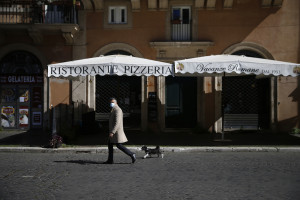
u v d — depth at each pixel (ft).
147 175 24.23
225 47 51.08
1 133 49.19
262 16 50.75
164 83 51.44
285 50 50.57
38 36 50.90
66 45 52.11
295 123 50.49
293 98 50.49
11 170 26.08
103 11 51.93
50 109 51.80
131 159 31.35
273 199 18.28
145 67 36.91
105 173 24.95
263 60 39.81
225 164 28.45
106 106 52.60
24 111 52.65
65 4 50.83
